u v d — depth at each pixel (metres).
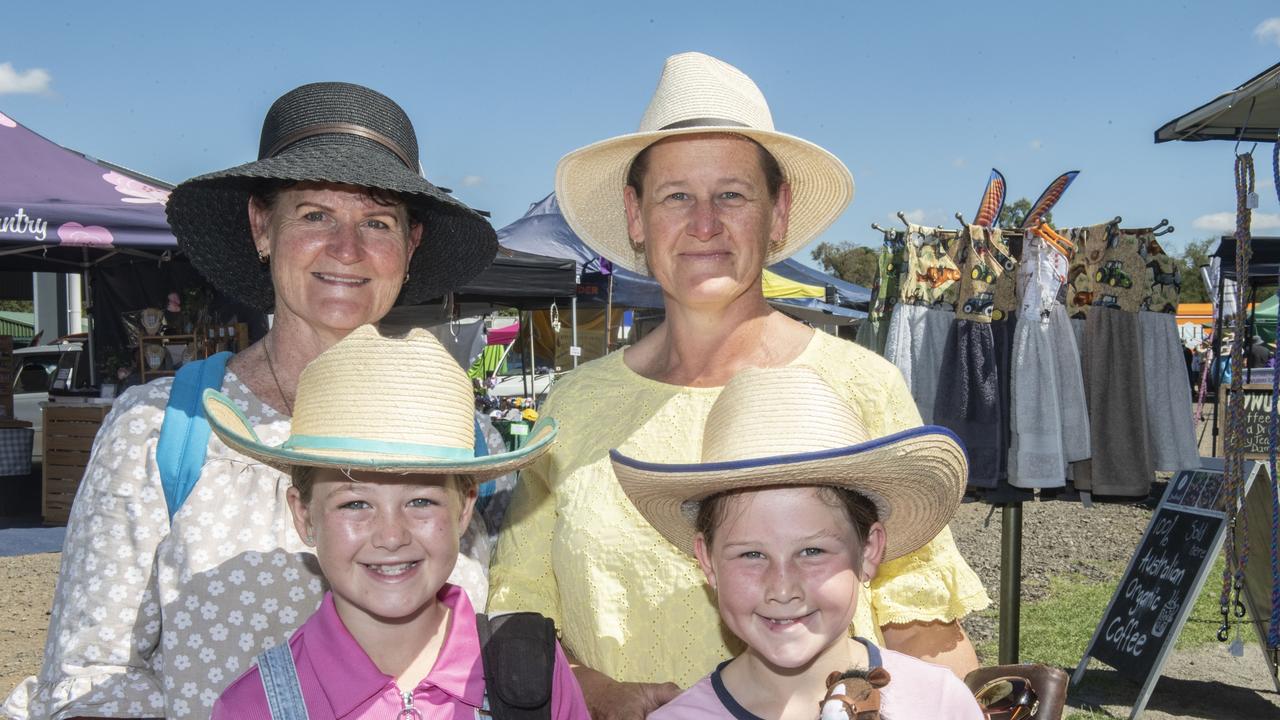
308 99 2.27
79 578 1.96
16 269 10.73
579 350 12.21
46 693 1.91
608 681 2.10
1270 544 5.11
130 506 1.98
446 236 2.65
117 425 2.04
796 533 1.83
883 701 1.85
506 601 2.37
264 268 2.57
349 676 1.77
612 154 2.49
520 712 1.85
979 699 2.01
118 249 8.55
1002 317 5.07
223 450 2.04
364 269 2.16
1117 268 5.21
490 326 22.33
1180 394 5.25
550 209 15.17
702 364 2.33
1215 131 4.73
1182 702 5.71
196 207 2.34
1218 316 10.15
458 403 1.90
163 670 1.95
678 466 1.82
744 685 1.92
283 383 2.18
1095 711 5.58
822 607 1.84
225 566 1.97
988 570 9.02
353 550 1.77
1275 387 4.64
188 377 2.13
